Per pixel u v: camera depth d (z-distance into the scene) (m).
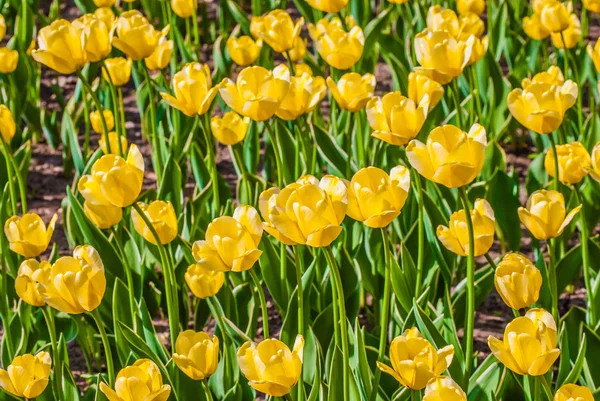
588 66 6.92
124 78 6.12
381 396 3.66
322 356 4.35
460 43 4.32
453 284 5.58
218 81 7.25
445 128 2.98
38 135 7.85
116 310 4.18
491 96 6.56
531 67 7.33
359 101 4.63
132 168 3.19
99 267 3.13
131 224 5.38
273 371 2.66
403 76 6.55
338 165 5.29
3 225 5.02
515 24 8.09
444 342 3.69
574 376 3.65
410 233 4.91
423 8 7.03
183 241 4.79
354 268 4.65
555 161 4.25
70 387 3.96
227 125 4.98
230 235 3.06
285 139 5.48
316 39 5.56
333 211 2.74
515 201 5.40
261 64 7.66
